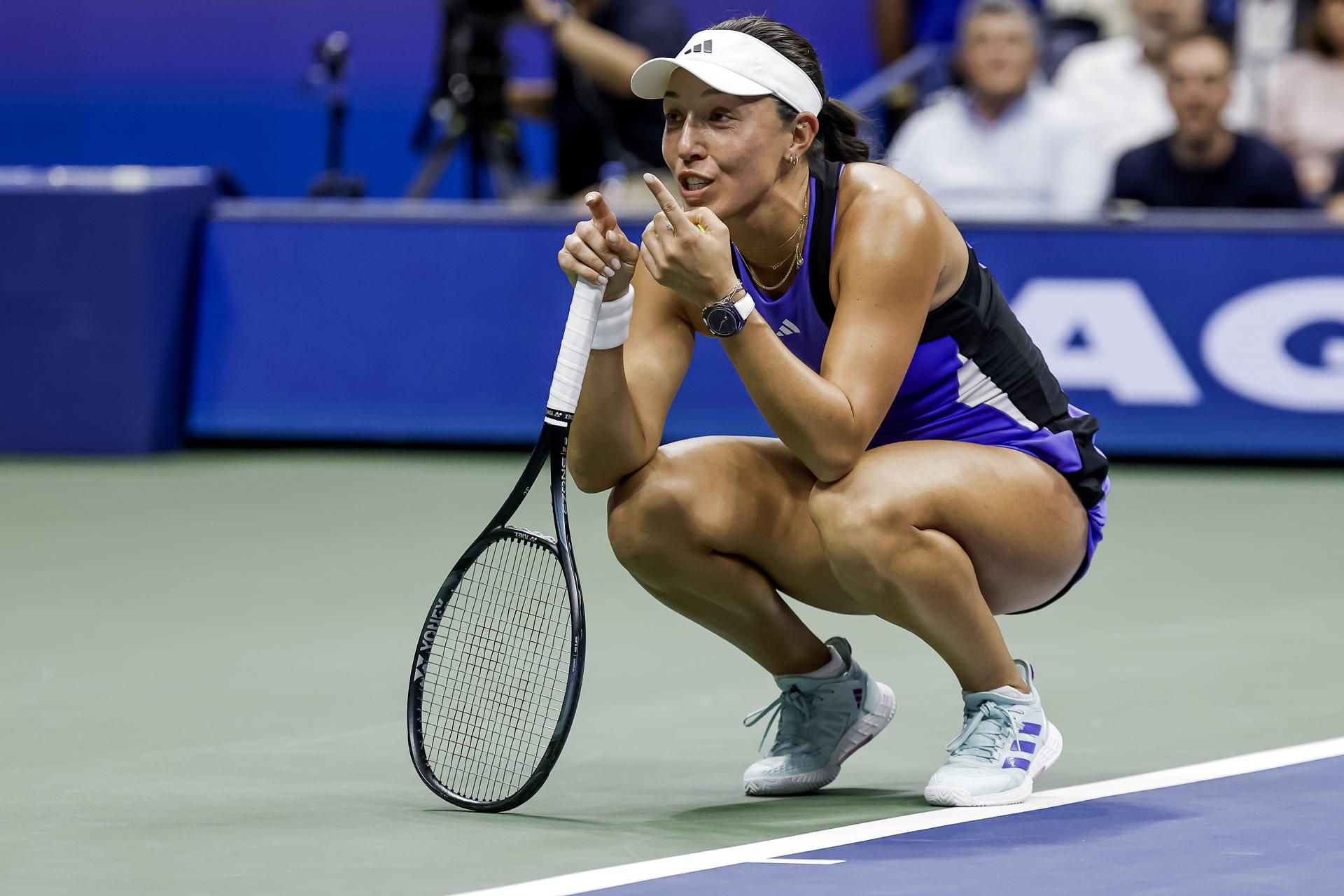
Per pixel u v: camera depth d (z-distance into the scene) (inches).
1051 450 448.8
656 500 439.5
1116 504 1003.9
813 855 381.1
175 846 394.3
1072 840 392.5
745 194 423.5
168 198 1195.9
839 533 419.2
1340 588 761.6
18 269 1193.4
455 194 1609.3
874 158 462.0
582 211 1181.1
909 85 1414.9
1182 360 1121.4
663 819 422.0
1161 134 1299.2
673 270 404.5
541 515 965.2
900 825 409.1
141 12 1674.5
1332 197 1261.1
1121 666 612.1
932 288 425.1
